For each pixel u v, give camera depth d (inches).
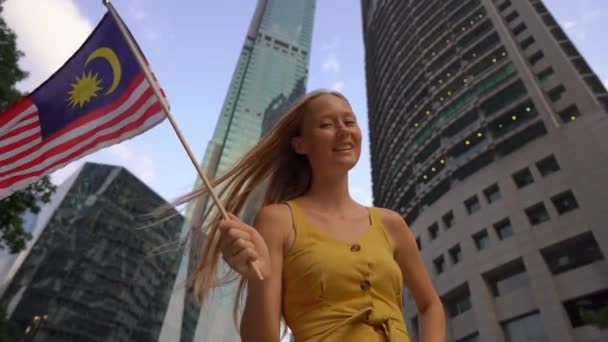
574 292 1000.9
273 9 6181.1
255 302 58.1
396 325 63.6
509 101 1510.8
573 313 995.9
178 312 2706.7
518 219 1181.1
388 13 2960.1
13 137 155.4
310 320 63.5
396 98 2338.8
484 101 1606.8
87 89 153.1
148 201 2832.2
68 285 2272.4
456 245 1311.5
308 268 67.4
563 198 1133.7
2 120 159.6
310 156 93.7
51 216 2556.6
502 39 1728.6
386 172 2209.6
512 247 1151.0
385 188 2177.7
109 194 2684.5
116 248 2511.1
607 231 996.6
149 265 2598.4
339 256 68.8
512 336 1073.5
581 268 1017.5
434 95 1927.9
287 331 77.3
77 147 146.7
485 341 1094.4
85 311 2240.4
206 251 84.7
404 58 2439.7
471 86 1721.2
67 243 2421.3
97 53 155.0
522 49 1631.4
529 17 1697.8
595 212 1037.8
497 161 1349.7
